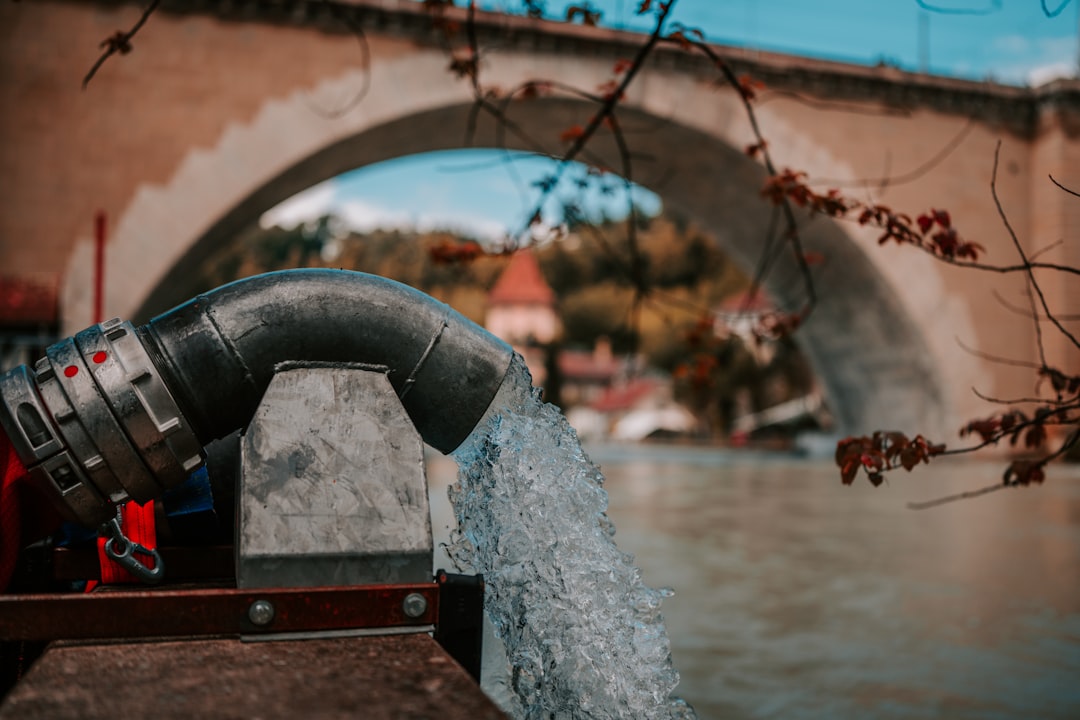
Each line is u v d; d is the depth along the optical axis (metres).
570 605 2.23
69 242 20.66
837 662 6.58
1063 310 28.27
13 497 2.03
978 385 28.92
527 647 2.21
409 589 1.77
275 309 2.06
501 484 2.25
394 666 1.54
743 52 26.11
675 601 8.67
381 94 23.05
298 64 22.61
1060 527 14.18
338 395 1.96
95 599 1.65
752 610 8.29
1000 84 28.58
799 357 57.16
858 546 12.34
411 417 2.24
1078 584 9.36
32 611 1.63
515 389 2.26
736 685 6.02
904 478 24.59
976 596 8.82
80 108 20.95
